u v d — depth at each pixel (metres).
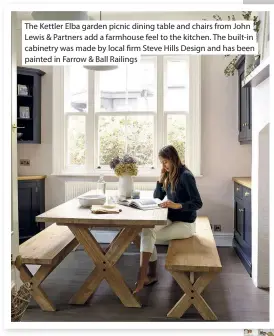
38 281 2.67
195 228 3.36
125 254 4.22
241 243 4.02
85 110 4.86
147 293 3.02
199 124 4.59
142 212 2.75
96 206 2.92
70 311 2.66
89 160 4.80
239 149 4.59
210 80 4.61
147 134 4.79
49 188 4.85
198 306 2.53
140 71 4.78
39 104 4.77
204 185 4.65
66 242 2.99
